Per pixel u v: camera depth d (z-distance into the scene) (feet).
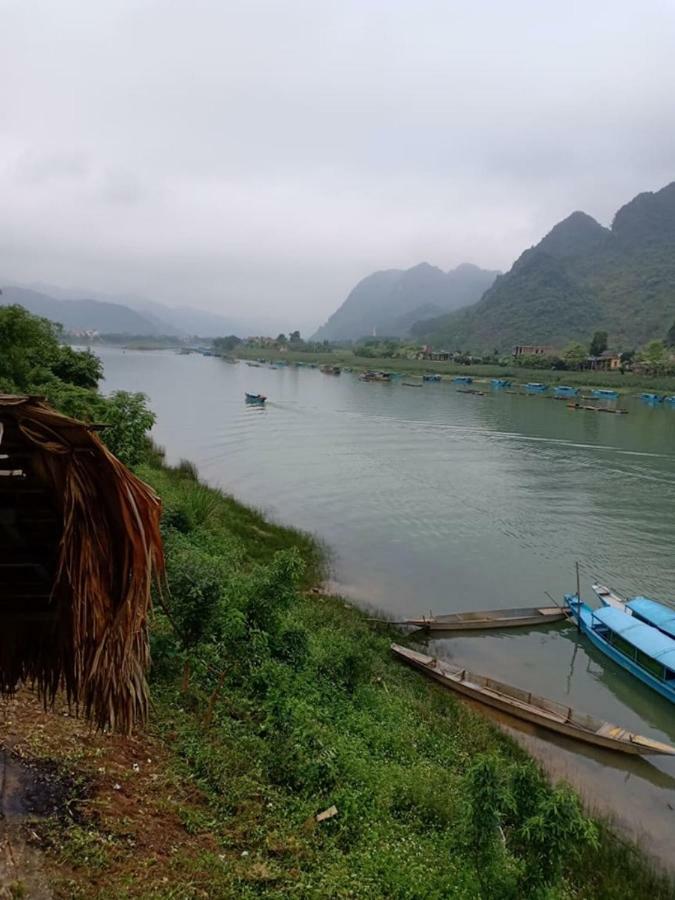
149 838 23.21
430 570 81.30
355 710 40.09
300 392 295.69
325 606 63.10
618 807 41.63
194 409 225.56
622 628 61.26
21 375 68.18
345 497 112.98
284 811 27.63
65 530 11.90
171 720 31.22
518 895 23.45
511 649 62.64
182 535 62.95
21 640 14.33
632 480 128.88
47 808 22.94
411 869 25.79
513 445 165.07
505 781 26.32
